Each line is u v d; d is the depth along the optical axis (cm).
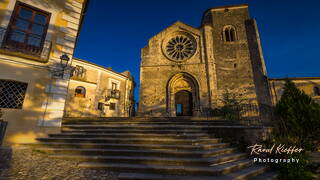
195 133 679
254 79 1672
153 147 535
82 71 1797
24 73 661
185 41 1930
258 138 725
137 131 682
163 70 1816
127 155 494
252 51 1791
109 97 1942
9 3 689
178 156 483
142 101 1733
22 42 689
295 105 834
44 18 762
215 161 455
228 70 1759
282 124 852
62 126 726
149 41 1967
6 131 587
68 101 1633
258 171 476
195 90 1705
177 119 952
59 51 752
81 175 374
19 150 527
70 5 837
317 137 749
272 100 1705
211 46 1812
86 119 924
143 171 412
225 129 707
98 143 574
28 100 649
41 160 454
